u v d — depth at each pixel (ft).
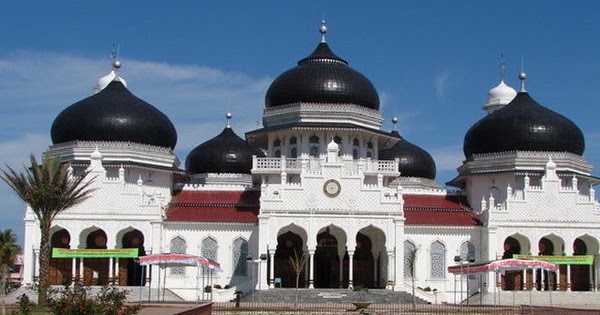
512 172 273.54
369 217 246.88
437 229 262.88
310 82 272.10
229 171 323.16
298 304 217.36
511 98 332.39
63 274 248.73
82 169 264.52
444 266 261.65
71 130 268.41
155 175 270.87
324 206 246.68
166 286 251.39
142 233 249.96
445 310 197.67
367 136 276.21
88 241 255.91
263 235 243.81
